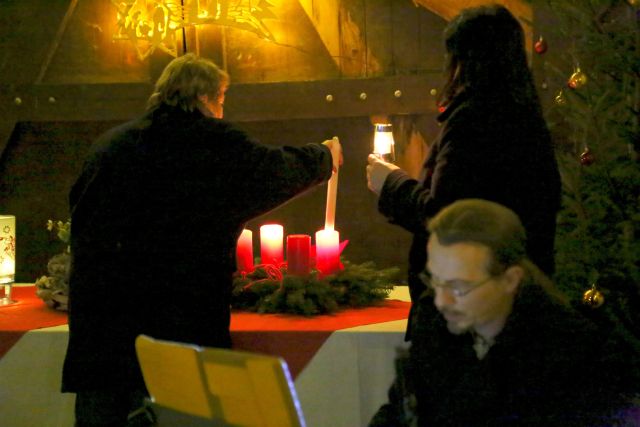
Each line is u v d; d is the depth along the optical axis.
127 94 4.43
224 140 2.53
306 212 4.58
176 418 2.24
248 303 2.96
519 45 2.23
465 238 1.64
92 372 2.51
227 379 1.65
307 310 2.79
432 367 1.80
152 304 2.51
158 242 2.50
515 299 1.70
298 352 2.60
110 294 2.51
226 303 2.56
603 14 3.09
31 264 4.66
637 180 2.92
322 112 4.39
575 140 3.41
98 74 4.46
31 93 4.47
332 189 3.00
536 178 2.18
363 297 2.96
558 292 1.77
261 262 3.14
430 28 4.31
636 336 2.84
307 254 2.94
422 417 1.81
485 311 1.66
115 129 2.60
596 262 2.91
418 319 1.89
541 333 1.68
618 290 2.89
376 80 4.35
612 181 2.95
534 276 1.72
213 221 2.52
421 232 2.23
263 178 2.54
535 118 2.22
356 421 2.60
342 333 2.59
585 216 2.97
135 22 4.36
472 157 2.14
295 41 4.38
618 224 2.86
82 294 2.52
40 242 4.64
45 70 4.48
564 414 1.66
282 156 2.59
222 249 2.54
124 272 2.51
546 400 1.67
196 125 2.52
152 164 2.50
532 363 1.68
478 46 2.21
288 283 2.87
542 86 3.95
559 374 1.67
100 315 2.51
